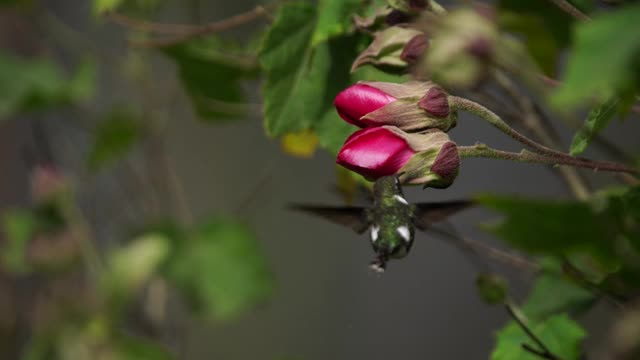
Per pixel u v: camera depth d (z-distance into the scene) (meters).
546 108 1.28
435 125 1.06
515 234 1.08
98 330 1.67
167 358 1.68
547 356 1.14
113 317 1.68
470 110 1.06
